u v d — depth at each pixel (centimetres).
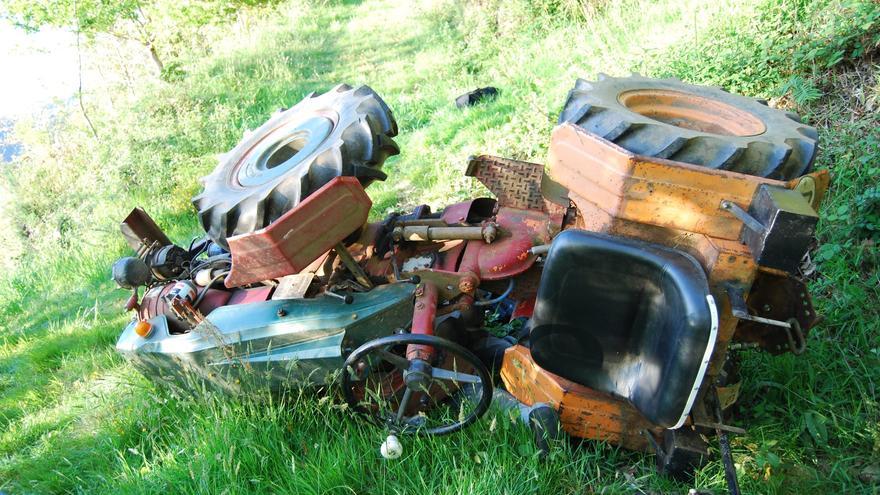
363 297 360
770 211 234
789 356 339
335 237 329
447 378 324
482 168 382
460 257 377
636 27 780
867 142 421
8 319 764
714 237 259
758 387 335
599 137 275
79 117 1290
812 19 513
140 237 447
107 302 704
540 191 364
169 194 895
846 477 288
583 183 284
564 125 294
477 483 307
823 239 405
